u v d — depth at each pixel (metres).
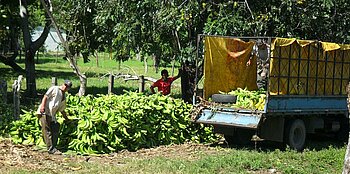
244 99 13.12
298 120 13.29
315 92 13.51
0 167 10.09
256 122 12.20
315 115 13.84
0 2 23.92
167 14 15.66
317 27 16.52
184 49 16.31
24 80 31.81
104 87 28.48
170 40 17.05
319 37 16.86
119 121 12.11
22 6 22.19
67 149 11.81
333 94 14.04
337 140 15.23
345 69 14.34
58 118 11.96
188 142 13.56
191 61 16.47
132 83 32.00
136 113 12.51
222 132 13.46
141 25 16.58
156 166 10.49
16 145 11.91
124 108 12.41
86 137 11.80
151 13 16.42
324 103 13.76
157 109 13.01
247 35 15.66
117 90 27.14
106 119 12.03
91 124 11.82
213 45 13.72
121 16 16.78
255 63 14.65
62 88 11.66
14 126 12.23
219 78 13.98
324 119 14.53
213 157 11.47
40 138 12.12
